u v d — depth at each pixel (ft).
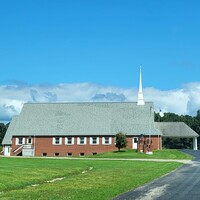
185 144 411.34
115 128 270.46
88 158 198.80
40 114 288.10
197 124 477.36
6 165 131.95
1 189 74.59
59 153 271.69
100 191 69.62
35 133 275.80
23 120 285.23
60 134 272.72
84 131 271.69
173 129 308.81
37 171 110.73
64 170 117.60
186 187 78.07
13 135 277.44
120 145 248.32
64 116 284.61
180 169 126.52
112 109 284.41
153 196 65.05
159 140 266.77
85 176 100.68
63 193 66.49
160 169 125.70
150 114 277.64
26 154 271.28
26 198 60.39
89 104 290.97
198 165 145.07
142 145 246.88
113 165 146.10
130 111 281.13
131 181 88.12
